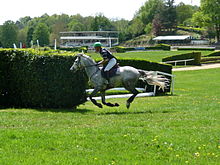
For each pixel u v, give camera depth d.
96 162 5.37
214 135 7.31
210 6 75.94
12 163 5.26
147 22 130.62
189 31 111.62
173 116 10.06
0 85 12.73
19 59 12.35
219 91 19.98
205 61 42.44
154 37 108.06
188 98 15.99
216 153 5.98
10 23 109.00
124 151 6.09
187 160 5.57
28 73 12.16
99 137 7.01
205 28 95.12
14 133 7.15
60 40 117.00
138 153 5.95
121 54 60.41
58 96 12.17
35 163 5.29
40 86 12.12
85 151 6.05
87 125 8.60
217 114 10.49
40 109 12.02
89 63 11.08
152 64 19.11
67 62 12.05
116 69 11.06
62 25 126.25
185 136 7.16
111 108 12.82
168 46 67.62
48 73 12.07
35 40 106.06
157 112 11.07
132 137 7.03
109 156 5.72
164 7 112.44
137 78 11.35
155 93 18.08
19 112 10.67
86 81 12.47
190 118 9.75
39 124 8.68
